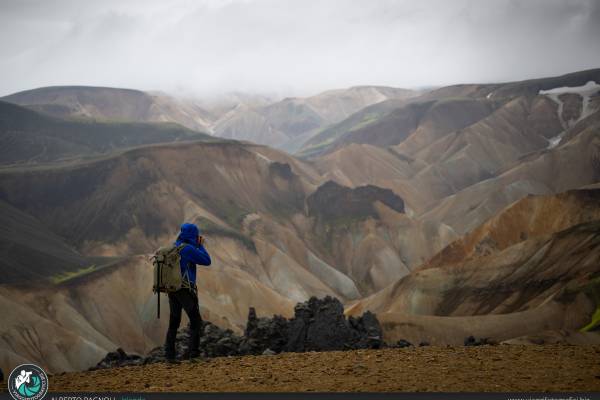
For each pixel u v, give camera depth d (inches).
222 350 1162.6
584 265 4953.3
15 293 5526.6
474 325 4045.3
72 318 5393.7
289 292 7509.8
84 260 7185.0
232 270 6683.1
